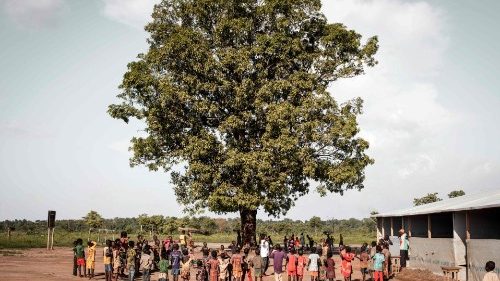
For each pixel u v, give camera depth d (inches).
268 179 1191.6
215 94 1294.3
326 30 1386.6
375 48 1375.5
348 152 1309.1
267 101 1254.9
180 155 1262.3
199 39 1298.0
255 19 1342.3
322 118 1262.3
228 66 1277.1
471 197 1010.1
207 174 1192.2
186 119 1299.2
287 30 1331.2
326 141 1236.5
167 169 1312.7
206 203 1227.2
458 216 845.2
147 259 742.5
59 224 4692.4
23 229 4288.9
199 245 1974.7
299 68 1365.7
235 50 1282.0
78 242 909.2
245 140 1304.1
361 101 1339.8
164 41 1354.6
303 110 1210.6
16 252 1531.7
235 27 1266.0
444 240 878.4
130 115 1327.5
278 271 770.2
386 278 883.4
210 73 1262.3
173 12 1406.3
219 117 1309.1
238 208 1218.6
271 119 1175.6
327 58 1362.0
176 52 1261.1
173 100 1244.5
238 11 1334.9
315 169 1270.9
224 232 4168.3
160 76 1298.0
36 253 1517.0
